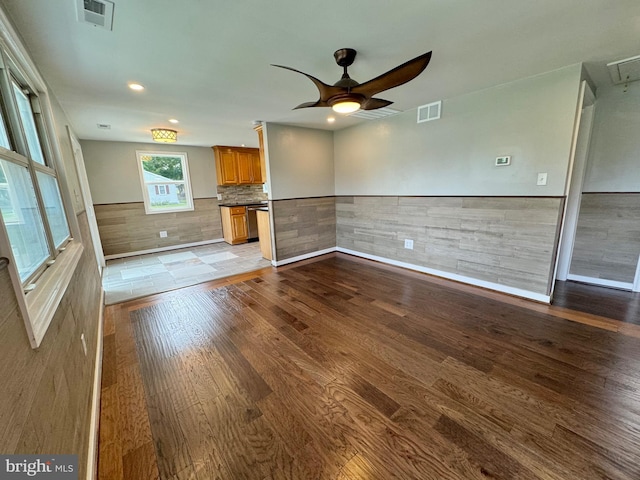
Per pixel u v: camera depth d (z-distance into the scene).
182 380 1.81
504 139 2.79
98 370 1.84
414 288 3.23
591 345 2.04
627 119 2.80
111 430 1.45
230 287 3.46
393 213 4.03
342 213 4.87
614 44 1.96
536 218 2.67
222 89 2.61
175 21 1.56
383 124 3.95
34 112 1.84
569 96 2.36
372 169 4.22
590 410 1.48
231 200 6.53
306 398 1.64
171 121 3.72
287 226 4.38
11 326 0.72
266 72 2.26
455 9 1.54
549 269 2.65
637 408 1.48
